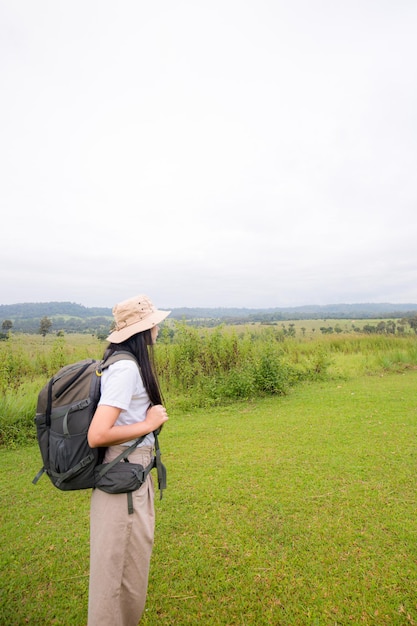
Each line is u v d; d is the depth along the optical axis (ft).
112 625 6.24
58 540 11.59
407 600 8.71
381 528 11.47
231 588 9.39
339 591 9.09
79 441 6.32
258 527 11.83
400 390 29.94
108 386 6.28
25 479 16.16
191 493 14.16
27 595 9.32
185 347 34.88
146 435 6.93
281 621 8.34
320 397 28.63
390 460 16.33
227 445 19.17
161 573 9.96
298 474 15.42
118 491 6.32
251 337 42.93
